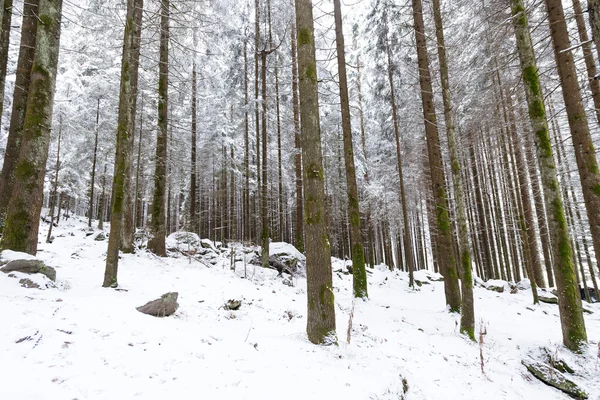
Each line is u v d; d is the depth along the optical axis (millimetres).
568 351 7734
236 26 18266
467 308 9336
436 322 10672
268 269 14664
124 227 12312
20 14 8906
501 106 13898
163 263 11883
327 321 5668
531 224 20359
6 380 2703
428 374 6211
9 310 4074
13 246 6449
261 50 17656
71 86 27312
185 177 29375
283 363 4469
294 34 19531
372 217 27469
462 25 12875
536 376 7234
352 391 4008
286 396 3572
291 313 8617
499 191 26156
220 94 23469
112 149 24875
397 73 19156
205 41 18016
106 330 4289
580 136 7703
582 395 6344
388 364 5590
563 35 8016
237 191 34531
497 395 6055
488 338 9617
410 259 17844
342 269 19406
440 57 10148
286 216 35969
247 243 15883
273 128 22188
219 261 15031
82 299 5516
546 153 8227
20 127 8664
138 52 12984
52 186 25891
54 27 7430
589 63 9328
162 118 14031
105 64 22078
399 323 10047
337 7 13727
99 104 24812
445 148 21391
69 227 24609
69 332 3922
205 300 7965
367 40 20359
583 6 10469
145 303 5789
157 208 13430
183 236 17062
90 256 11469
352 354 5480
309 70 6180
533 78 8383
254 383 3742
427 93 12828
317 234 5875
